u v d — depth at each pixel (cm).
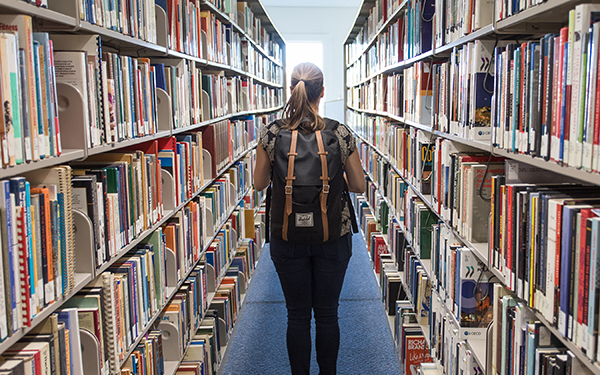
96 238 121
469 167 152
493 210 130
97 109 122
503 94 122
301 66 191
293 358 201
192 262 218
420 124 226
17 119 86
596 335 80
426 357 227
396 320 263
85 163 139
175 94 197
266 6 798
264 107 523
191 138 223
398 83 294
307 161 178
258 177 194
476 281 156
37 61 94
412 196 254
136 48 185
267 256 441
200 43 245
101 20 127
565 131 88
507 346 123
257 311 321
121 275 136
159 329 178
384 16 354
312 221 179
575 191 106
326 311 199
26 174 102
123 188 140
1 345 81
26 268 88
